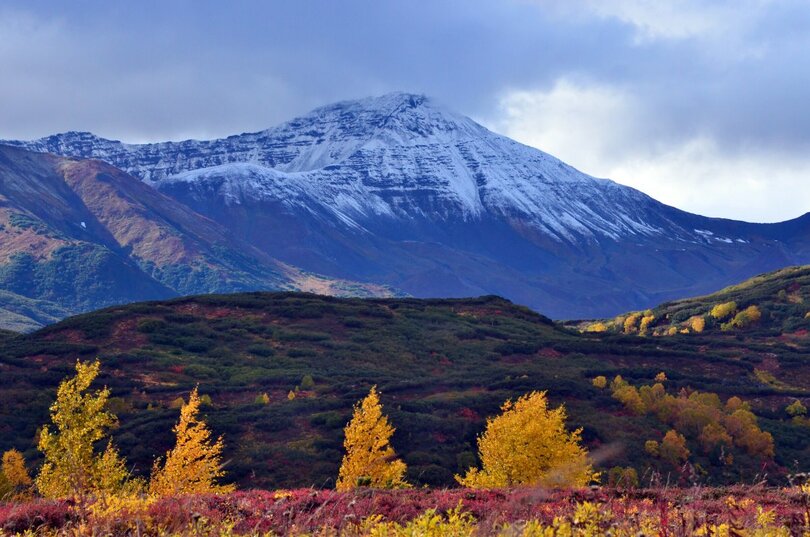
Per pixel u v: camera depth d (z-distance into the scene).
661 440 99.31
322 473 79.88
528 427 44.06
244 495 21.42
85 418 40.16
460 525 11.63
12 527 16.25
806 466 97.62
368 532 13.11
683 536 10.12
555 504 17.42
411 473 75.62
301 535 13.55
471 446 89.94
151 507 15.98
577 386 123.75
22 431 102.88
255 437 93.94
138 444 86.44
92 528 13.77
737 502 19.38
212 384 141.12
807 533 11.99
